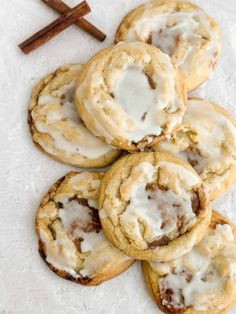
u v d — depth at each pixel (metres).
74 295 0.45
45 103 0.45
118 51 0.43
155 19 0.46
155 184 0.43
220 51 0.49
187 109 0.46
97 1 0.48
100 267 0.44
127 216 0.42
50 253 0.44
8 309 0.44
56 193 0.45
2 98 0.45
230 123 0.46
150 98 0.43
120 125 0.42
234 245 0.45
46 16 0.47
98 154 0.45
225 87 0.49
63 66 0.46
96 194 0.44
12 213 0.45
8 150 0.45
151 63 0.43
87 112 0.42
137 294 0.46
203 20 0.47
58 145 0.44
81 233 0.44
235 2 0.50
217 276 0.44
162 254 0.42
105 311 0.45
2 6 0.46
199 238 0.43
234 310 0.47
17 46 0.46
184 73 0.46
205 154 0.45
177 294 0.44
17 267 0.45
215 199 0.47
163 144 0.45
